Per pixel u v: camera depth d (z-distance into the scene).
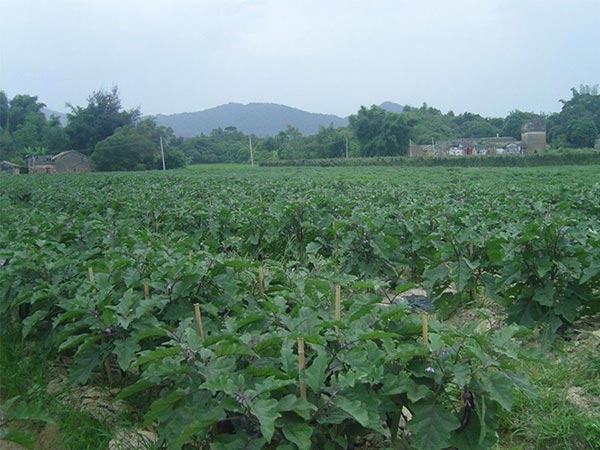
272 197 17.20
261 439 3.44
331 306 5.23
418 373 3.93
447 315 7.89
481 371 3.84
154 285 5.29
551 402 4.89
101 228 9.56
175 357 3.95
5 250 7.59
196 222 12.24
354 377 3.54
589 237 7.26
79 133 103.19
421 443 3.72
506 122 117.06
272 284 5.95
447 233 7.57
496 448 4.50
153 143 91.38
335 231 9.23
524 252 6.70
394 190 16.52
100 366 5.91
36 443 5.06
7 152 99.25
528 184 24.89
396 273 8.66
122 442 4.67
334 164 79.94
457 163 65.44
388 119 92.12
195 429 3.40
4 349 6.66
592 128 88.25
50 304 6.06
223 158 117.19
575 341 6.44
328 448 3.69
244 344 4.04
